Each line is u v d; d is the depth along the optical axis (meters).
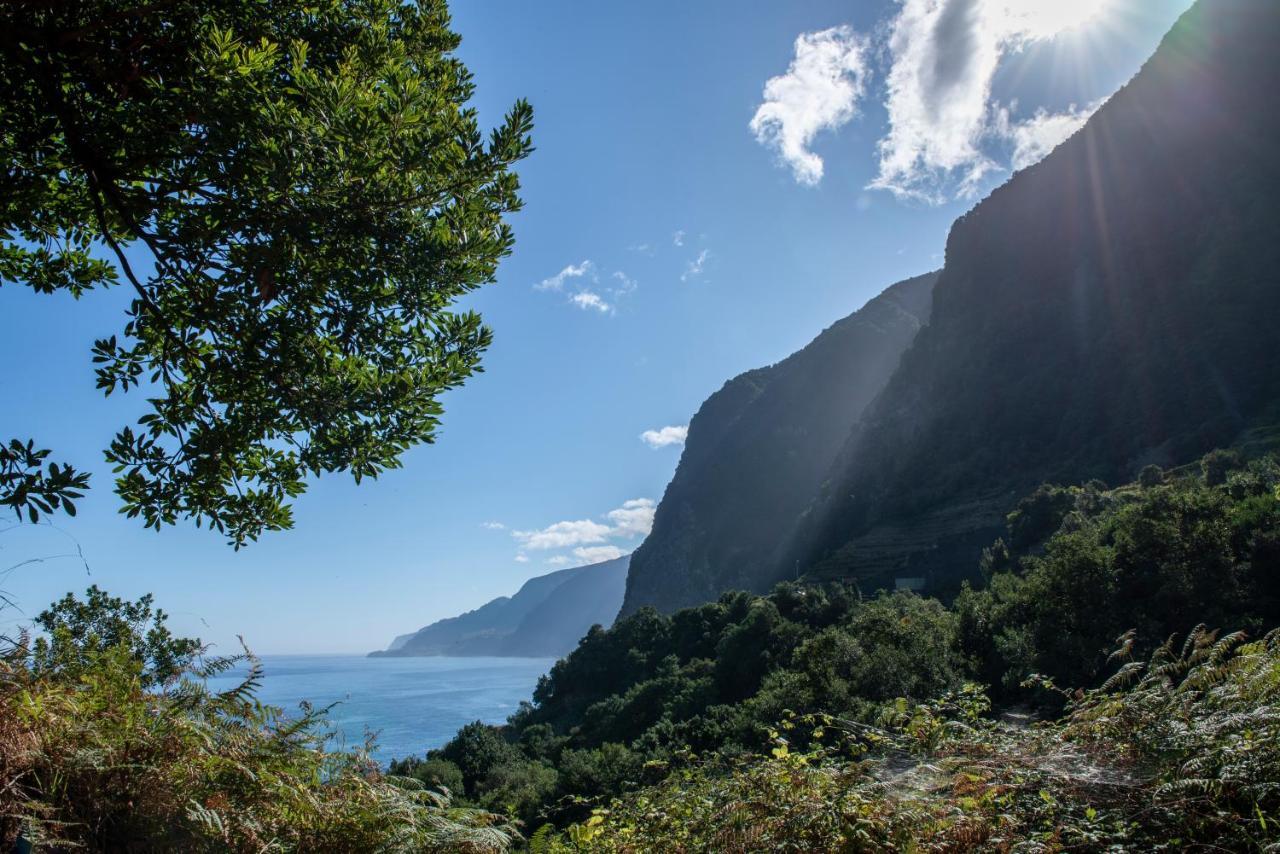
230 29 4.41
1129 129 126.56
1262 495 34.50
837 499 140.62
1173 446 85.31
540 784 27.14
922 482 120.12
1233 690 4.45
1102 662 26.17
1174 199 114.19
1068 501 68.25
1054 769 4.12
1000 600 36.97
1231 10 119.94
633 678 71.00
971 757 4.39
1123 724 4.38
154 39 4.40
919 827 3.47
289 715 3.35
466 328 5.91
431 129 5.29
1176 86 122.12
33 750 2.47
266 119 4.41
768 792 3.89
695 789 4.70
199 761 2.79
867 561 98.44
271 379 4.96
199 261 4.68
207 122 4.35
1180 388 93.31
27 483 4.12
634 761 23.34
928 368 141.00
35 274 5.70
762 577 170.50
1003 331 127.94
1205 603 26.84
